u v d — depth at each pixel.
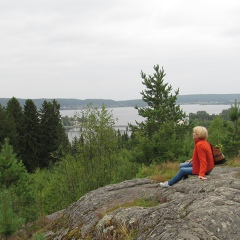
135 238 5.77
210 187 6.95
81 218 8.58
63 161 23.61
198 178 8.01
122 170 22.05
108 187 10.50
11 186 15.91
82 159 22.88
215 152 7.94
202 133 7.68
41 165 63.06
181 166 8.62
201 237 4.76
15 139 56.78
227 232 4.96
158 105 30.34
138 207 7.01
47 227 9.84
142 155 21.45
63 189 23.02
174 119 29.78
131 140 26.20
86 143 22.50
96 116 22.33
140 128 28.14
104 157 22.67
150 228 5.74
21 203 15.64
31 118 63.03
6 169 15.62
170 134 22.34
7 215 8.40
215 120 33.22
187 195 6.65
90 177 22.52
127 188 10.09
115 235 6.27
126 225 6.29
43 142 63.66
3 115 57.12
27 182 16.66
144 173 17.88
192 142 22.67
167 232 5.18
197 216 5.40
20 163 16.48
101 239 6.64
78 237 7.51
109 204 8.74
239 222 5.16
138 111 29.25
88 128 22.31
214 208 5.54
